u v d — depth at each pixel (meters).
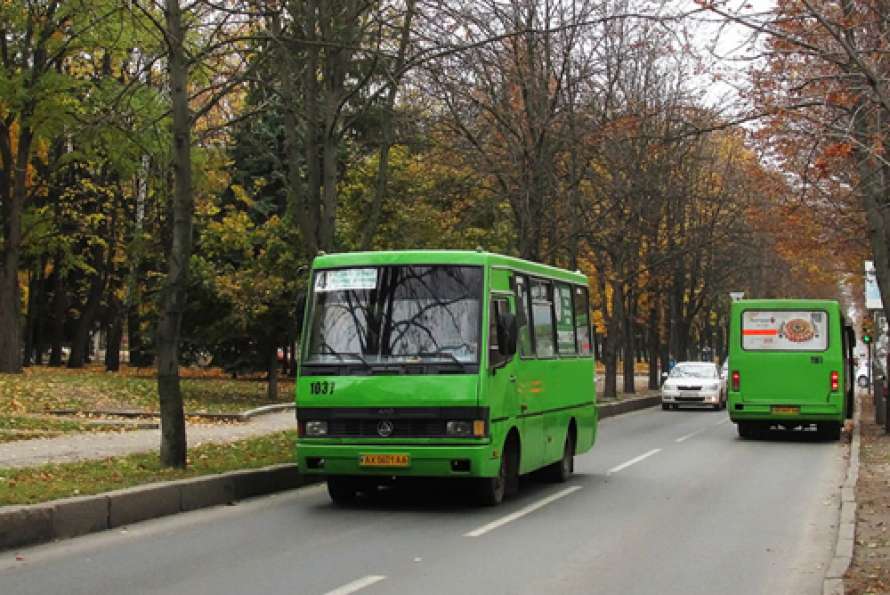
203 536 11.42
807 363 26.73
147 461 15.52
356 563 9.91
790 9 10.62
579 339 18.44
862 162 14.09
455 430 13.06
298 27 19.05
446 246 35.47
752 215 36.00
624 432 29.64
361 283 13.92
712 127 12.20
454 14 17.89
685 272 53.88
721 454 22.67
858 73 10.44
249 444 19.22
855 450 22.25
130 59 33.41
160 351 15.26
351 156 32.38
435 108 27.14
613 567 9.91
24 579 9.02
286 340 33.28
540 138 28.39
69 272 50.47
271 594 8.50
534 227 29.23
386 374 13.29
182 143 15.69
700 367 43.19
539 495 15.45
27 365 49.25
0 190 36.91
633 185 33.00
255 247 34.94
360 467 13.23
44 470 13.95
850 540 11.01
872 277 29.75
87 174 43.94
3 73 32.94
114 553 10.33
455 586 8.90
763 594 8.86
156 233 38.12
